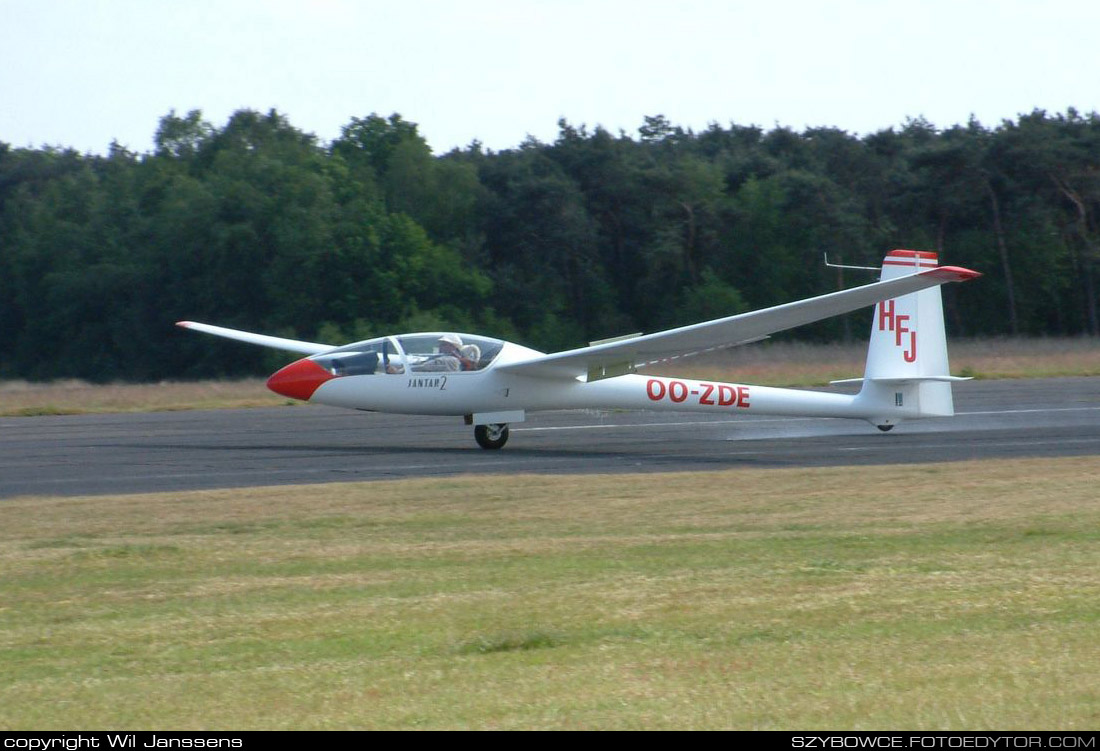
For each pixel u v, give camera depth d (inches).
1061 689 756.0
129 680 838.5
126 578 1194.0
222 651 916.0
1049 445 2532.0
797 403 2691.9
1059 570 1151.0
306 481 1987.0
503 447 2559.1
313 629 976.9
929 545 1316.4
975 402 3762.3
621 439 2741.1
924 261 2652.6
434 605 1057.5
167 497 1749.5
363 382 2438.5
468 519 1547.7
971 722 695.1
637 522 1521.9
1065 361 5654.5
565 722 708.0
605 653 874.1
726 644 894.4
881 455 2368.4
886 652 858.1
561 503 1680.6
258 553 1317.7
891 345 2714.1
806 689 766.5
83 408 3848.4
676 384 2618.1
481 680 807.7
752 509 1616.6
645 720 708.0
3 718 756.0
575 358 2417.6
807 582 1119.0
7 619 1032.8
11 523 1526.8
